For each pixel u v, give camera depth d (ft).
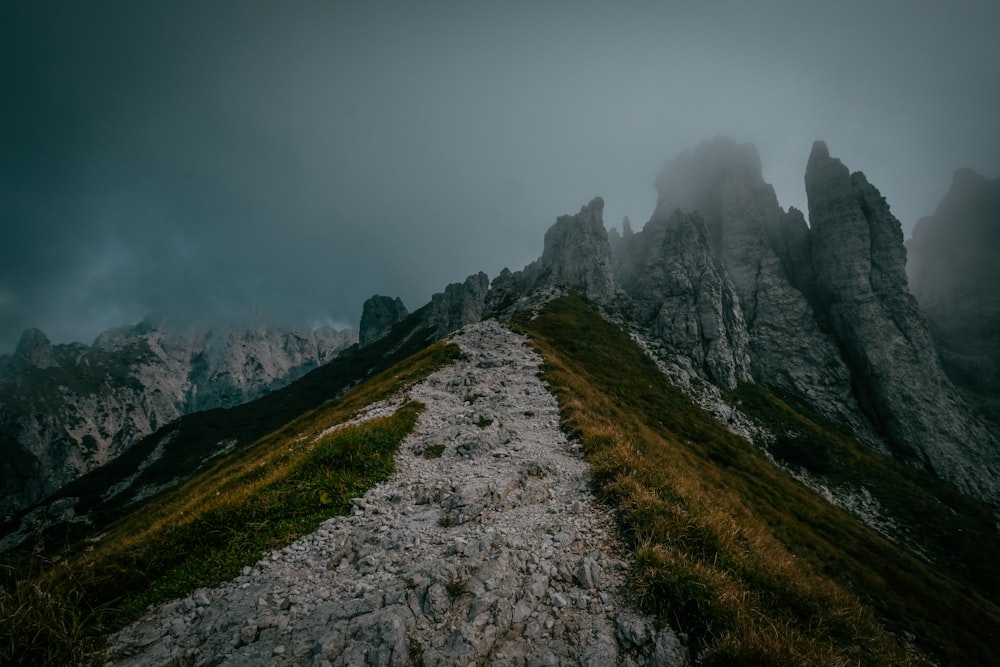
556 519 32.19
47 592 22.68
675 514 30.50
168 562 28.86
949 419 250.57
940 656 68.85
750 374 278.67
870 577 84.33
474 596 23.76
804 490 145.18
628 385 159.43
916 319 287.28
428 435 56.80
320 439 54.39
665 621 22.38
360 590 25.04
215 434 364.17
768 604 25.35
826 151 358.02
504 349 115.24
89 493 284.00
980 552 149.59
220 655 21.53
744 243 370.53
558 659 20.65
